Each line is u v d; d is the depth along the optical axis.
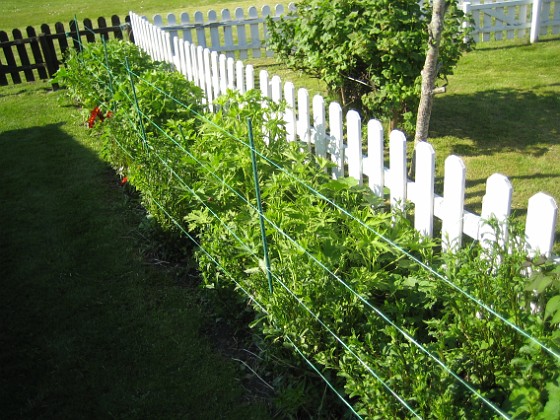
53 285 4.29
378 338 2.68
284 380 3.07
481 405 2.40
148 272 4.38
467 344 2.54
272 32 6.50
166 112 5.63
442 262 3.36
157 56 9.44
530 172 5.21
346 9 5.54
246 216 3.74
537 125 6.23
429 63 4.55
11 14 18.83
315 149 4.88
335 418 2.86
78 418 3.13
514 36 9.91
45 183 6.02
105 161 6.39
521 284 2.45
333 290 2.88
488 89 7.42
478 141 5.97
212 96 7.27
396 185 3.86
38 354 3.61
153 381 3.34
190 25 10.55
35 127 7.79
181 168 4.48
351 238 3.29
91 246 4.77
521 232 2.61
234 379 3.30
